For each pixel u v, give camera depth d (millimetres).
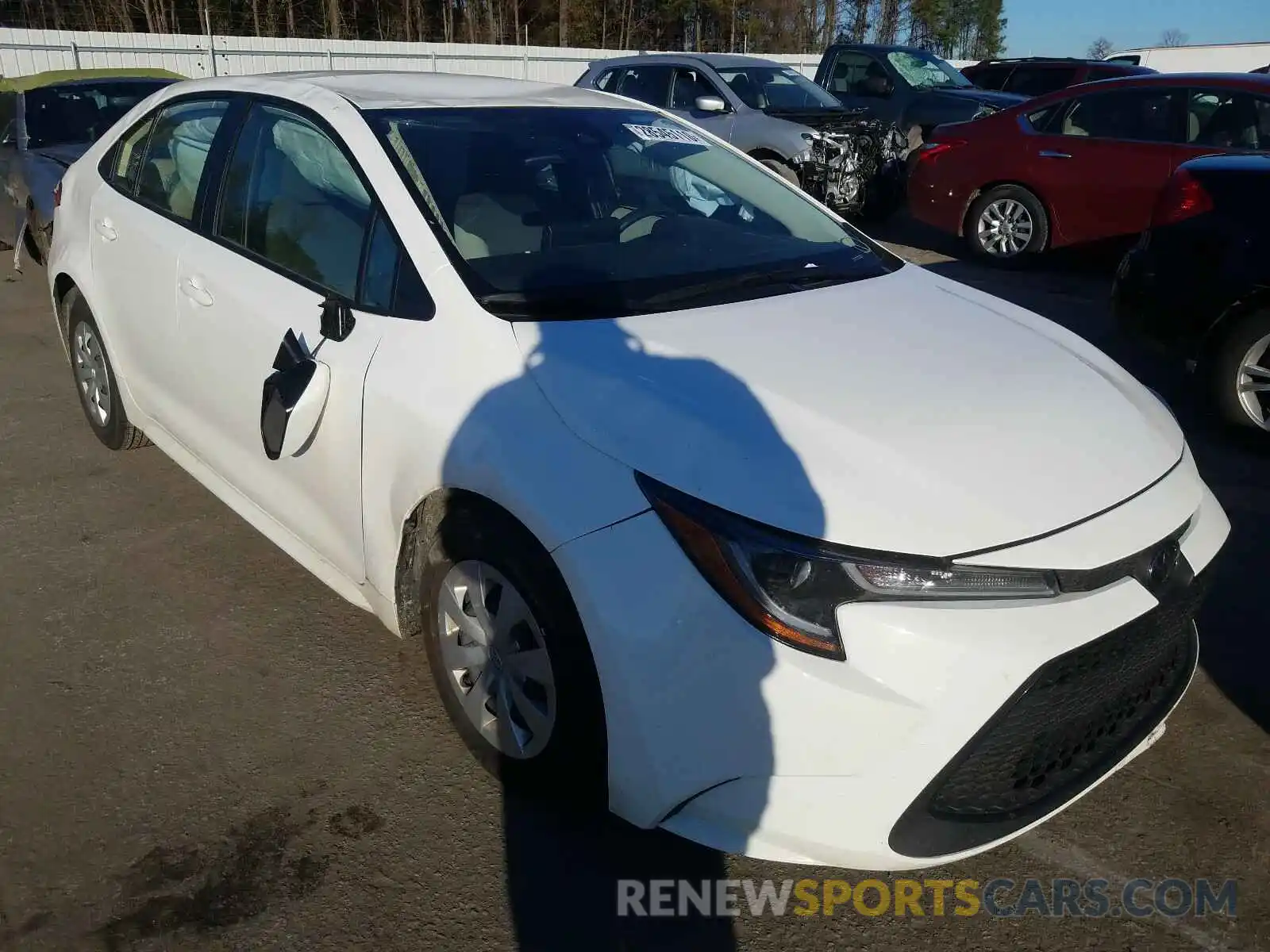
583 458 2240
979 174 8805
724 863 2445
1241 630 3441
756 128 10062
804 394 2348
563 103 3559
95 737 2785
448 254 2725
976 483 2145
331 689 3018
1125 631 2117
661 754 2125
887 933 2277
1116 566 2127
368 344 2732
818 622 1992
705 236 3234
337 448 2814
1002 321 2984
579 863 2424
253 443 3211
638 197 3301
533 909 2295
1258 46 33344
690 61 10859
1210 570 2439
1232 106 7559
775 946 2234
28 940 2162
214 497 4223
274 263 3168
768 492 2076
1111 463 2320
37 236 7180
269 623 3348
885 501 2070
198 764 2695
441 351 2576
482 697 2574
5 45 17922
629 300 2744
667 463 2158
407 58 22234
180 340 3504
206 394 3412
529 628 2371
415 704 2965
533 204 3031
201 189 3568
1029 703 2039
